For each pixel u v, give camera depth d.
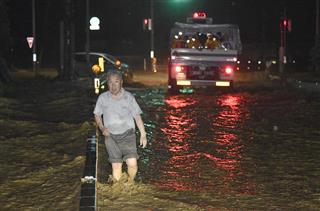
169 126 29.47
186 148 23.20
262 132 27.27
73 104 38.41
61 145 23.25
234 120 31.62
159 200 15.13
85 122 27.20
